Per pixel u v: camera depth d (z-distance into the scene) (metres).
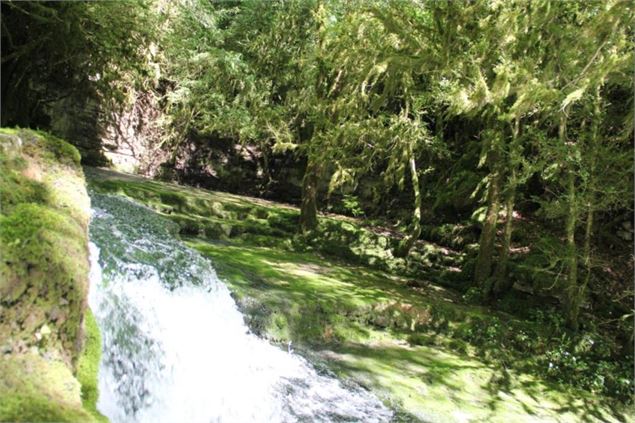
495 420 5.25
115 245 5.48
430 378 5.86
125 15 8.84
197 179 14.46
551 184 9.66
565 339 7.24
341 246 10.41
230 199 12.32
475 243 10.80
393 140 9.92
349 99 9.69
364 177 13.84
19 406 1.59
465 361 6.59
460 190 11.37
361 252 10.41
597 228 9.48
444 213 12.23
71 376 1.92
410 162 10.20
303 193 10.93
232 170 14.78
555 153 7.10
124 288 4.54
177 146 13.95
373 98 9.90
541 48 5.86
